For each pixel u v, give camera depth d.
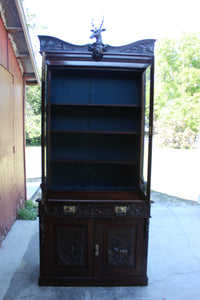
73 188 2.24
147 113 1.85
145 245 1.91
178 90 13.42
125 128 2.27
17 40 3.03
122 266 1.92
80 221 1.85
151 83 1.71
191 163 9.13
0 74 2.57
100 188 2.26
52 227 1.86
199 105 12.50
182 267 2.27
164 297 1.84
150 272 2.17
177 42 13.58
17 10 2.53
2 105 2.64
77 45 1.75
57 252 1.89
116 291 1.88
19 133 3.55
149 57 1.79
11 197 3.07
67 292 1.86
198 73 12.70
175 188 5.44
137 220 1.87
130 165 2.32
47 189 2.02
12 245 2.60
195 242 2.79
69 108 2.24
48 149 2.09
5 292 1.85
